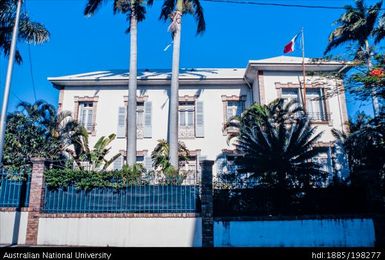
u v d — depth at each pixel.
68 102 19.56
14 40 11.18
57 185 11.09
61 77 19.84
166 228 10.67
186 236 10.57
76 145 16.61
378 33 20.12
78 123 17.02
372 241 10.52
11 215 10.80
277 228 10.56
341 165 17.23
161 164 15.49
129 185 11.07
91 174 11.16
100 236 10.65
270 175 11.90
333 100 18.56
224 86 19.94
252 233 10.48
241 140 14.88
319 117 18.55
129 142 15.34
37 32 16.12
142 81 19.56
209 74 20.44
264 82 18.61
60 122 16.94
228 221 10.58
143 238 10.60
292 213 11.05
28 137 15.28
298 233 10.55
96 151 15.16
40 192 10.90
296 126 13.57
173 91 15.98
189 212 10.83
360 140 13.73
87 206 10.95
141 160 18.91
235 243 10.36
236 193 11.12
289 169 12.06
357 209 11.14
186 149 17.92
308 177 11.96
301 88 18.62
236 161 12.66
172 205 10.91
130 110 15.74
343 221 10.71
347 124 18.00
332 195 11.27
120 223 10.75
